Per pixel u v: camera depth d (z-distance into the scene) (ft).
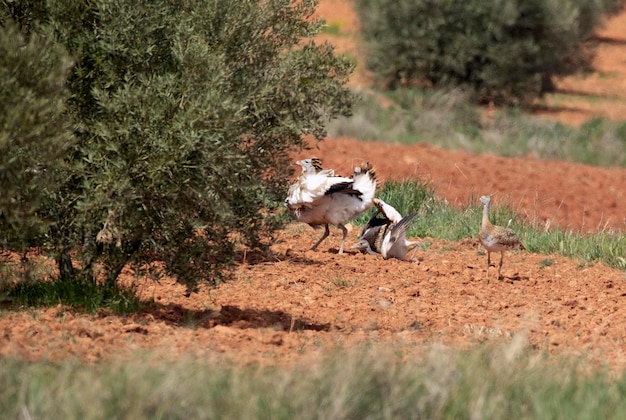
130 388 60.08
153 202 85.97
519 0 336.29
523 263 136.05
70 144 81.76
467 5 334.65
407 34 337.93
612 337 93.15
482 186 207.51
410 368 67.62
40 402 58.44
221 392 61.98
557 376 71.61
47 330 80.07
